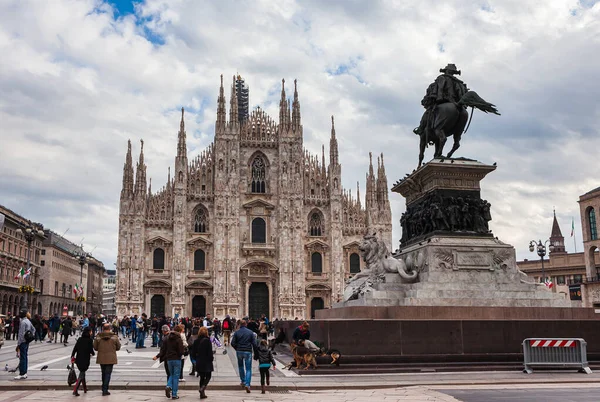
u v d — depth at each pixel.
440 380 21.89
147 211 95.62
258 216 98.00
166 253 94.94
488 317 25.91
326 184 100.19
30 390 21.89
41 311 143.25
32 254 126.62
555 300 26.89
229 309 92.81
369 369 23.95
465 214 27.78
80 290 93.31
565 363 23.70
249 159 99.69
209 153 99.19
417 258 27.62
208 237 96.12
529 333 25.25
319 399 18.28
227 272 93.88
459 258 26.84
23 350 24.02
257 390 21.61
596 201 88.56
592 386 20.56
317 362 24.41
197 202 97.06
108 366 20.25
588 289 89.06
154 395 20.52
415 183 29.80
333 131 101.06
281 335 41.31
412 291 26.25
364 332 24.77
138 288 91.62
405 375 23.38
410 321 24.92
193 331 28.73
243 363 23.52
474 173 28.22
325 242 98.06
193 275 94.50
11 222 109.31
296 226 96.19
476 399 17.53
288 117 99.75
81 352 20.42
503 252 27.34
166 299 93.88
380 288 27.16
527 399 17.41
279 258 95.62
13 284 110.62
